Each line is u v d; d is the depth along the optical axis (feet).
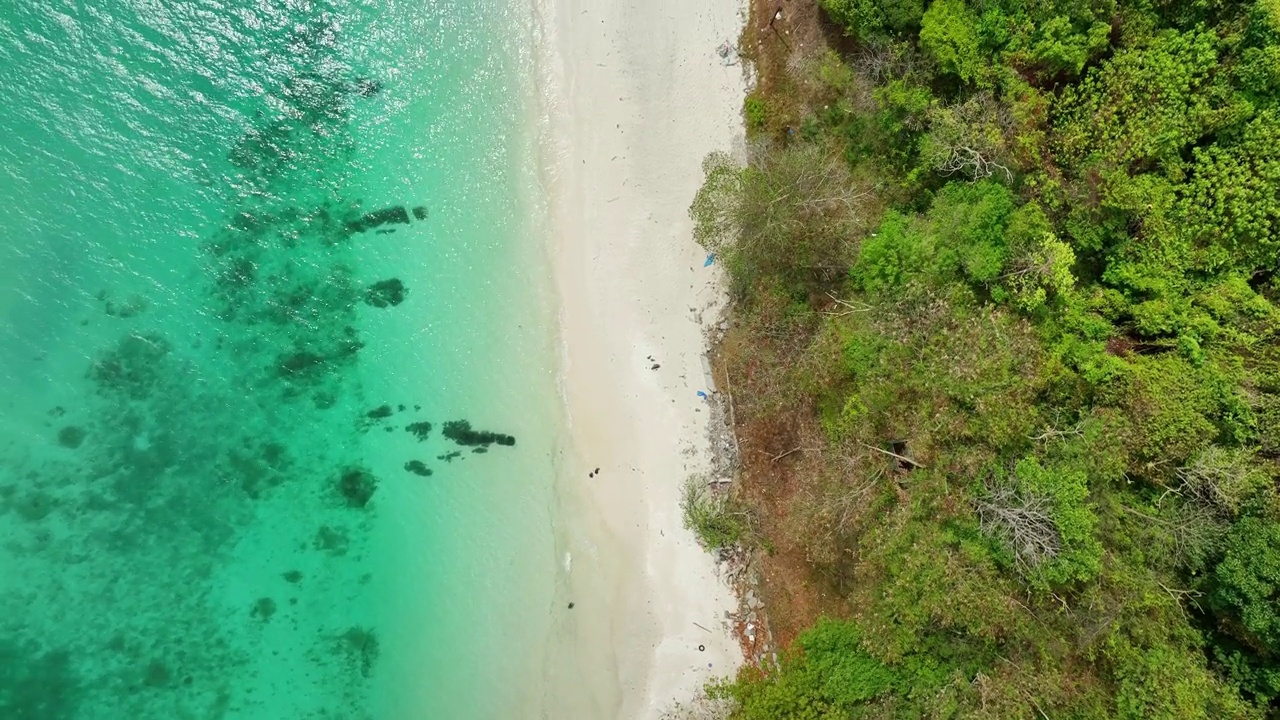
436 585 58.75
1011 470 46.47
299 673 58.18
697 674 56.59
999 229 47.80
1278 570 40.55
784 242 53.78
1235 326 44.80
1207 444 44.04
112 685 57.57
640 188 60.49
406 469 59.67
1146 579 44.70
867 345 51.11
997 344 46.68
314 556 59.11
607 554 58.18
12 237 60.18
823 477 53.36
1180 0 44.70
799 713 49.21
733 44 59.88
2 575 57.67
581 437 59.16
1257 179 43.42
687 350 59.06
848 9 51.44
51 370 59.41
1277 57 41.55
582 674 57.31
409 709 57.93
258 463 59.77
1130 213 46.44
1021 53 47.06
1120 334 47.29
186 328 60.44
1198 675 43.34
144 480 59.31
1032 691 45.27
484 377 60.13
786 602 55.72
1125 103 45.83
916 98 50.24
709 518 56.75
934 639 47.73
